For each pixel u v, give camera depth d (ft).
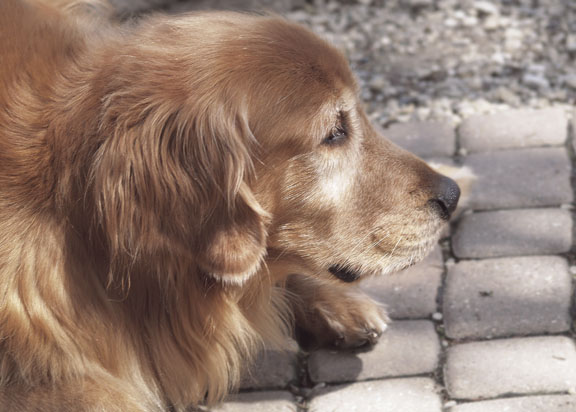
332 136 10.15
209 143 9.32
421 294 12.39
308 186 10.11
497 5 19.80
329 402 10.85
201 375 10.82
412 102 16.99
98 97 9.56
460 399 10.53
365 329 11.55
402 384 10.95
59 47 10.24
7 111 9.72
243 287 10.61
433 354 11.34
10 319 9.60
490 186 14.21
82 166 9.49
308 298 12.00
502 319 11.65
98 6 13.46
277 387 11.34
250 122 9.65
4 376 9.82
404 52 18.57
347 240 10.52
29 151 9.62
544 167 14.46
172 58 9.61
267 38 9.95
